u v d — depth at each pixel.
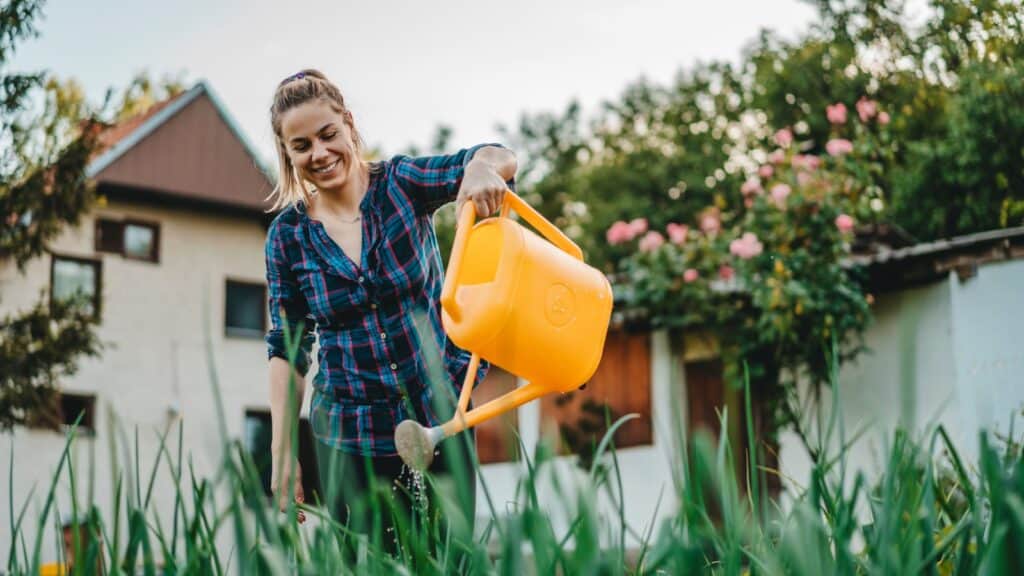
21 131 10.83
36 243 11.18
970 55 9.67
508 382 10.84
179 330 19.12
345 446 2.56
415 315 2.62
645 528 1.68
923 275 9.16
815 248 9.37
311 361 2.70
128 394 18.33
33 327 11.51
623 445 10.66
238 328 19.83
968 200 10.52
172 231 19.38
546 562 1.29
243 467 1.31
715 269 9.92
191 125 19.89
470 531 1.40
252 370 19.64
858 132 10.03
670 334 10.52
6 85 10.65
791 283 9.13
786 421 9.04
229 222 19.94
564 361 2.32
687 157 26.47
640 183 27.14
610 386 10.88
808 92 17.47
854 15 15.02
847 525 1.40
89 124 11.11
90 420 17.73
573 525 1.30
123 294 18.69
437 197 2.65
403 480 2.54
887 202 11.20
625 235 10.26
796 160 9.74
